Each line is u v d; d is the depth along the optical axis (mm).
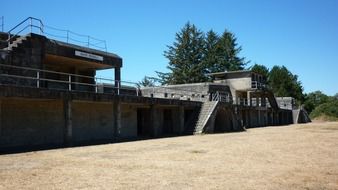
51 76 31875
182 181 10984
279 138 28469
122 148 21141
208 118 36594
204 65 84000
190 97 47469
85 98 24344
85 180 11180
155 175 11992
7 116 22766
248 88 60812
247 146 21906
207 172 12555
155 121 31969
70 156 17219
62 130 26375
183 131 36031
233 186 10273
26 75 24656
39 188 10086
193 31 85312
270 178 11430
